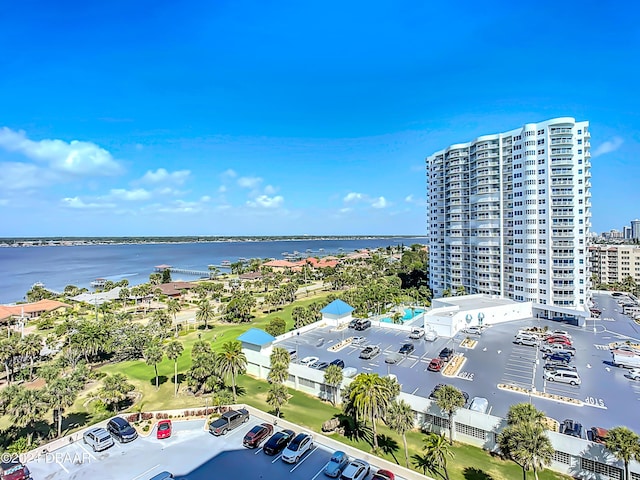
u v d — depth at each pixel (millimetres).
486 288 113000
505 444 32156
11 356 66188
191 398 54094
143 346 76250
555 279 93938
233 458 34125
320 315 90062
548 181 95312
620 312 99062
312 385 54156
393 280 148500
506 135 107750
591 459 33750
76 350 71500
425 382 52719
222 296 148625
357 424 44438
